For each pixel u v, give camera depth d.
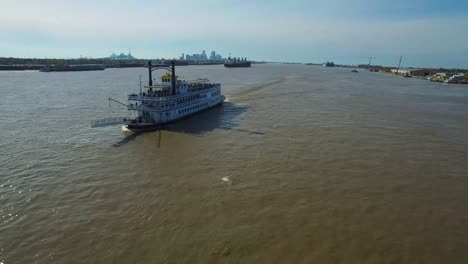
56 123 74.38
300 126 71.44
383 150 53.72
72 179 41.38
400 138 61.75
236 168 45.12
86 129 68.62
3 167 45.38
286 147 55.00
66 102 106.06
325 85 177.62
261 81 194.25
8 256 26.20
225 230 29.69
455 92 154.12
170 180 41.09
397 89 164.38
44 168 45.22
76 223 30.95
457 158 50.09
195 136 63.00
